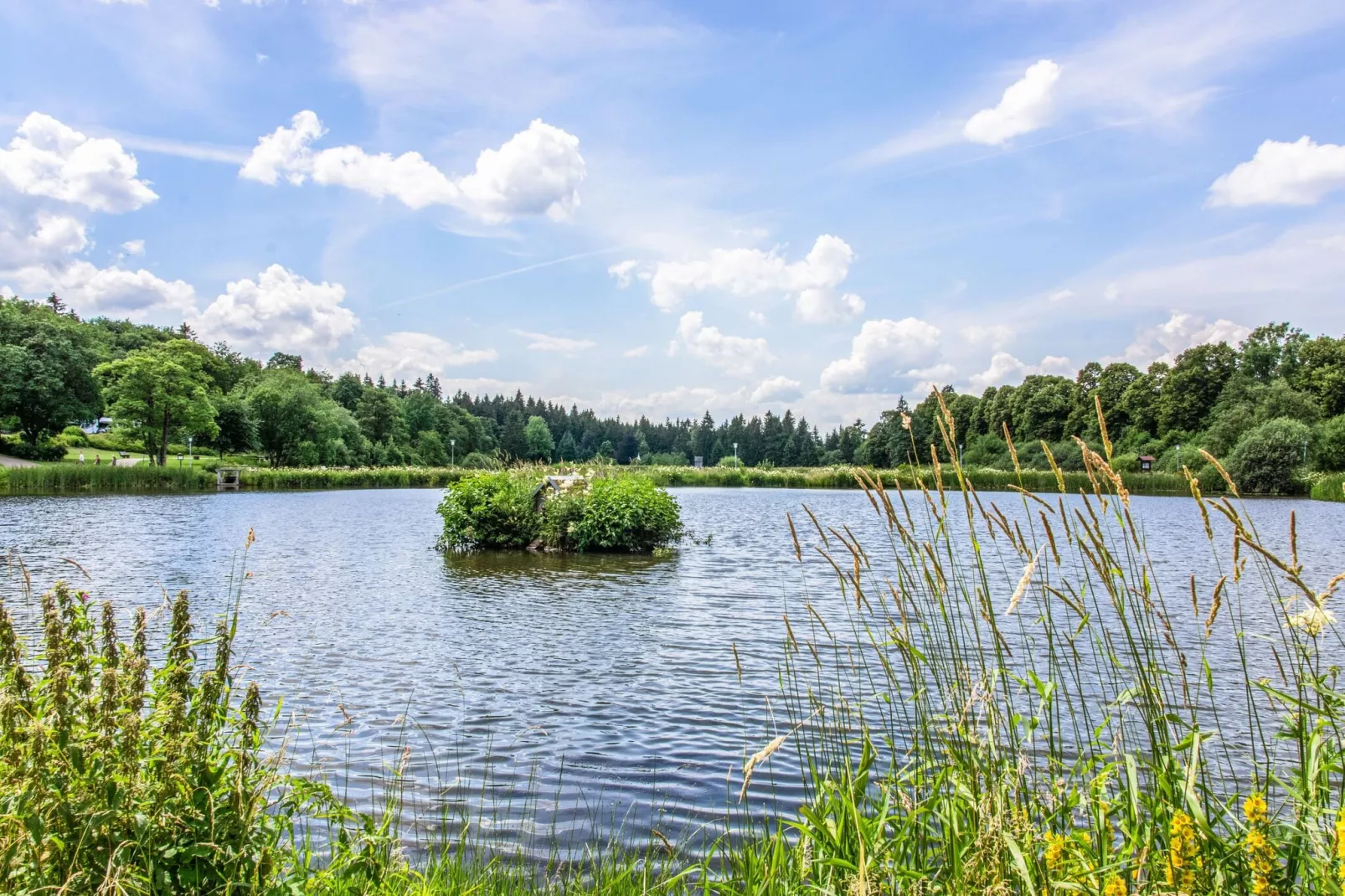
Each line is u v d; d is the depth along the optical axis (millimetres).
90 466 47656
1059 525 18891
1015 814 2527
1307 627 2510
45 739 2270
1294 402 62094
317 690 7383
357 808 4730
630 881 3684
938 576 3115
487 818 4680
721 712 6750
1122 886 2227
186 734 2514
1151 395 76625
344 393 112125
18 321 73438
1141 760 3072
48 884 2168
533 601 12344
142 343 116062
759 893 3014
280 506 36344
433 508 35750
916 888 2451
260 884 2500
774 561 17266
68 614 2652
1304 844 2354
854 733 4961
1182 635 9414
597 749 5895
